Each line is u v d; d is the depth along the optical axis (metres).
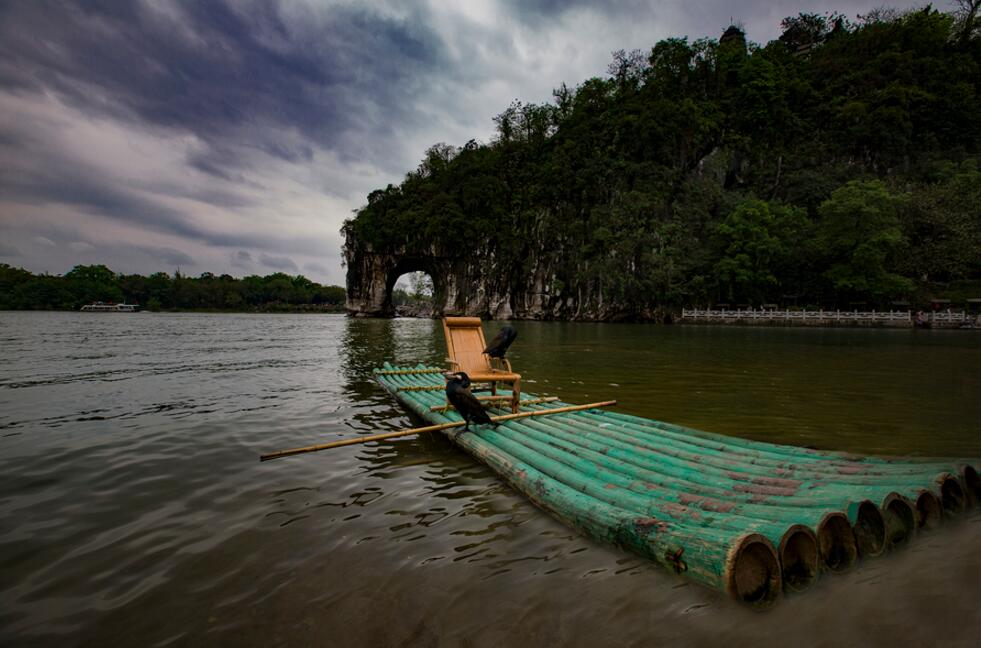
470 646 1.96
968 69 47.47
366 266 73.88
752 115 50.25
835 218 33.47
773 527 2.41
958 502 3.09
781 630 2.02
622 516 2.81
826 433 5.45
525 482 3.60
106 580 2.43
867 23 59.62
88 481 3.88
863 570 2.45
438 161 75.06
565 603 2.25
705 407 6.90
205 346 19.03
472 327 6.75
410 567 2.58
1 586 2.36
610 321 47.84
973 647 1.85
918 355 14.15
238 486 3.79
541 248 56.75
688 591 2.33
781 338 22.00
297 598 2.29
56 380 9.59
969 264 33.09
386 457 4.63
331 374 10.59
